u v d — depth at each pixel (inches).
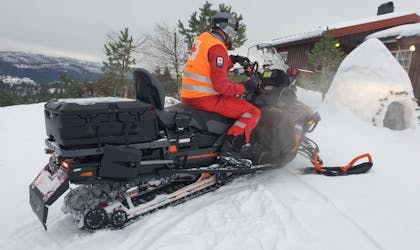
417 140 210.1
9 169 175.5
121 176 100.3
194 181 126.6
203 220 103.3
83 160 97.7
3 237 106.3
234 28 127.4
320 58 413.4
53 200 94.2
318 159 146.4
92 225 102.0
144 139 104.8
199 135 123.2
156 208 113.7
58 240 102.7
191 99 122.9
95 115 95.2
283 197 117.6
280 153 139.9
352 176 140.6
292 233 93.2
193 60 122.0
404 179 137.6
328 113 249.3
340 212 105.3
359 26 497.4
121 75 719.7
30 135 259.8
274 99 139.6
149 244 91.6
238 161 126.6
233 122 128.6
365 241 89.1
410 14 519.5
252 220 101.7
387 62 249.0
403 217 102.3
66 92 733.9
